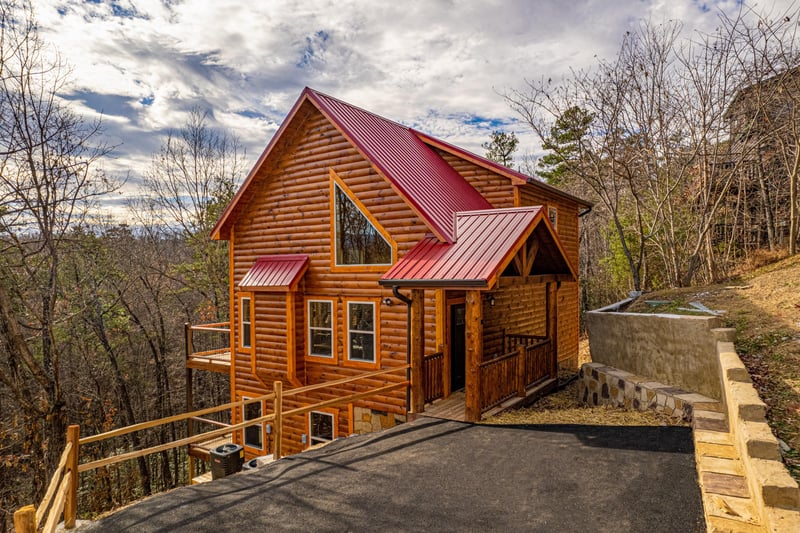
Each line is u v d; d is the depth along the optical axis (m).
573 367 17.06
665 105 17.98
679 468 5.86
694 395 7.76
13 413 18.05
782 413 5.75
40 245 17.66
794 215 14.14
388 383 11.25
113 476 20.80
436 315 10.56
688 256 19.84
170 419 6.99
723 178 17.92
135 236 28.22
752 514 4.16
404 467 6.53
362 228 11.69
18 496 18.03
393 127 14.95
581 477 5.81
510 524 4.86
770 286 10.72
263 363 13.02
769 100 15.08
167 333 26.83
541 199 14.64
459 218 10.34
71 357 21.75
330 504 5.52
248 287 12.81
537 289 15.03
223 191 28.55
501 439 7.46
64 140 16.36
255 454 13.67
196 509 5.55
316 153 12.51
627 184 21.09
